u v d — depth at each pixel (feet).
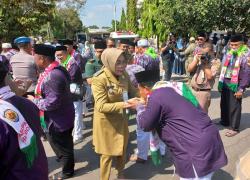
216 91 38.42
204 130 11.27
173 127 11.37
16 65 21.74
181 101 11.40
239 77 23.34
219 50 55.72
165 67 45.65
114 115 15.67
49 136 17.54
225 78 24.06
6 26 47.78
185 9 63.46
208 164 11.02
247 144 21.79
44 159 8.71
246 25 65.10
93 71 26.73
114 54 15.03
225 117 25.31
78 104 23.11
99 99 15.03
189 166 11.09
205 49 21.02
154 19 68.74
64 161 17.76
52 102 16.17
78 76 22.35
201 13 62.28
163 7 66.39
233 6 62.95
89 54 32.04
